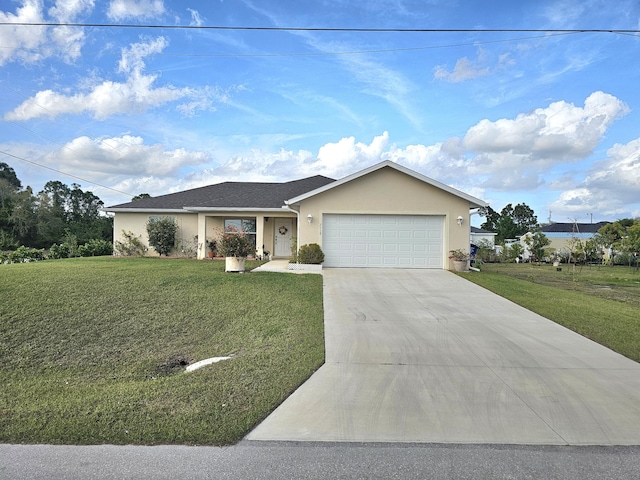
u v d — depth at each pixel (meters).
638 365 5.84
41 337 6.88
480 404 4.52
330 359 5.96
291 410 4.33
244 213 19.52
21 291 8.98
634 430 3.99
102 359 6.27
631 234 24.47
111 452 3.44
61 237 44.19
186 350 6.69
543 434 3.88
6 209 44.00
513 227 54.97
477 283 12.52
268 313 8.48
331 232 15.41
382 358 6.02
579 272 21.36
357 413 4.27
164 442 3.61
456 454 3.49
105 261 16.47
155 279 11.01
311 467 3.25
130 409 4.24
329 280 12.48
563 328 7.82
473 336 7.20
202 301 9.18
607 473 3.25
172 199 21.58
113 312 8.17
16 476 3.07
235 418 4.06
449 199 15.30
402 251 15.37
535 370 5.60
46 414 4.14
